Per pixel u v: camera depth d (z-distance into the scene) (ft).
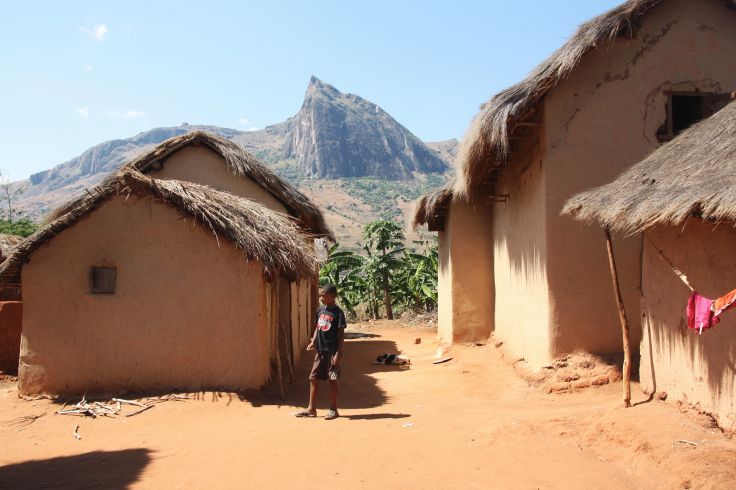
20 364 28.50
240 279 28.71
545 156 28.68
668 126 28.89
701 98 29.35
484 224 44.75
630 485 15.01
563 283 28.45
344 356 46.32
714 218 15.85
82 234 28.81
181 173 41.68
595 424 18.70
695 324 16.10
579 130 28.71
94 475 17.35
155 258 28.78
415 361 42.24
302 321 47.96
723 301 14.98
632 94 28.91
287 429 21.80
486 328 44.37
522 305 33.63
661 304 20.06
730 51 29.22
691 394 18.24
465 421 22.08
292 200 41.86
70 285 28.68
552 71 27.37
